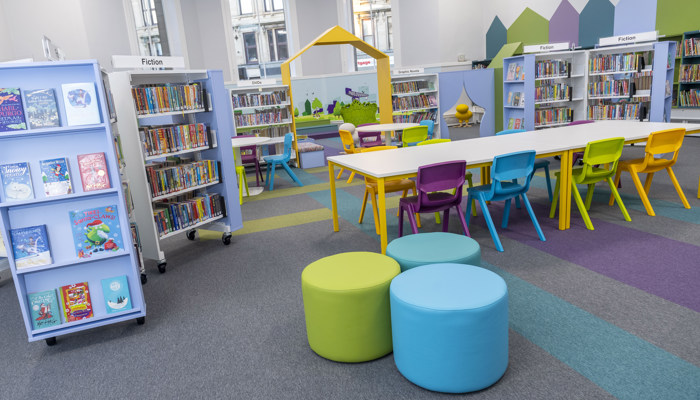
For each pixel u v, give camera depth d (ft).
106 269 9.59
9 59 29.45
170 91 13.15
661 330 7.86
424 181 11.26
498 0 42.50
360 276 7.68
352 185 22.34
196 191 15.20
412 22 43.80
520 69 25.80
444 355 6.44
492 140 15.46
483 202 12.35
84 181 8.97
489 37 44.52
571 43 35.86
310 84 43.62
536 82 28.78
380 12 47.01
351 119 34.58
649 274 10.06
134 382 7.68
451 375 6.50
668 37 28.45
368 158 13.51
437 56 43.50
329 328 7.54
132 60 12.68
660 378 6.62
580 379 6.73
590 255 11.38
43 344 9.36
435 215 15.30
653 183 17.83
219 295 10.91
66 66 8.79
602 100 27.20
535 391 6.54
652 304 8.77
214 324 9.46
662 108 22.76
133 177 12.44
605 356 7.25
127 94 11.94
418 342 6.59
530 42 39.86
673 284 9.50
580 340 7.75
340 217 16.81
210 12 40.32
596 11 33.60
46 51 9.68
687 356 7.10
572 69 26.40
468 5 43.86
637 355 7.21
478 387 6.57
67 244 9.20
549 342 7.75
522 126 26.05
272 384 7.25
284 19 44.11
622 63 24.26
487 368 6.54
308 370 7.56
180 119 15.37
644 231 12.75
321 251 13.37
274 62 45.50
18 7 29.84
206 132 14.25
